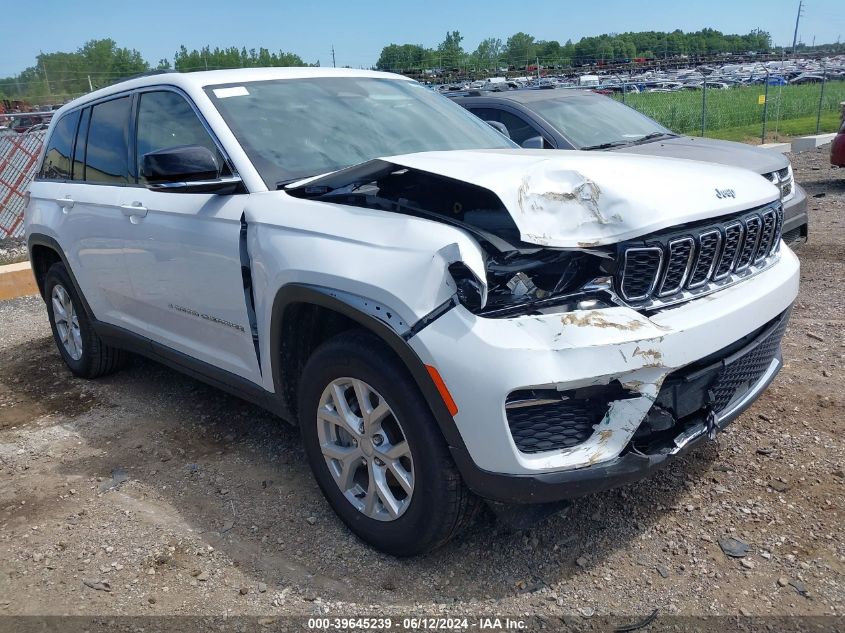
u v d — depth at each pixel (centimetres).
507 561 290
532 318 243
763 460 351
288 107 379
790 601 262
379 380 269
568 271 259
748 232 301
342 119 385
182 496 353
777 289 310
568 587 275
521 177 260
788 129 2361
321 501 340
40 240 500
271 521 327
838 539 292
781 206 334
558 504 270
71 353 523
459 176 266
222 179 333
